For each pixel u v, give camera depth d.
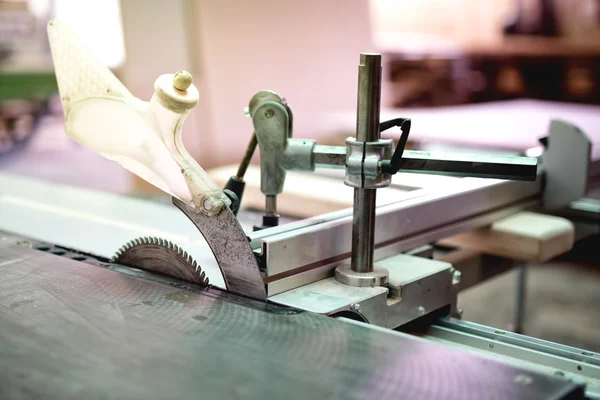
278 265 0.95
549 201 1.56
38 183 1.92
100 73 0.96
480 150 2.47
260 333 0.80
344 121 3.19
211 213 0.94
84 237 1.31
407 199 1.23
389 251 1.17
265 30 3.36
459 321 1.10
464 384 0.67
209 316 0.86
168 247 1.02
